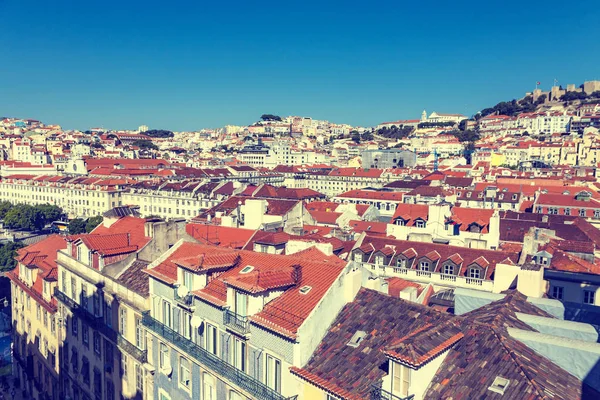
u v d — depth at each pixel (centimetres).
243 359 3347
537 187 15438
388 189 18425
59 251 5988
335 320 3209
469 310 3503
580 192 13488
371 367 2744
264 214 8125
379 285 3747
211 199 18375
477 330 2675
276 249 6028
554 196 12988
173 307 4025
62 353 5938
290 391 2972
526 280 3788
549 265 5009
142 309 4334
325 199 17462
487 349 2519
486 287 5616
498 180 17950
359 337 2981
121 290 4656
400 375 2462
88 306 5262
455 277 5869
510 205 14750
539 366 2427
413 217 8481
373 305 3198
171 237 5394
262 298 3238
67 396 5809
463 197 15538
